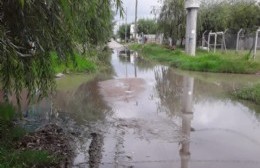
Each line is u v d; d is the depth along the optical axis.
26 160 5.23
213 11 34.22
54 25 5.41
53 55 6.24
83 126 7.88
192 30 27.75
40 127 7.52
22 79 6.29
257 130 7.80
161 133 7.44
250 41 27.86
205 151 6.30
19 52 5.38
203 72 20.56
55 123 7.99
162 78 17.48
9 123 7.24
